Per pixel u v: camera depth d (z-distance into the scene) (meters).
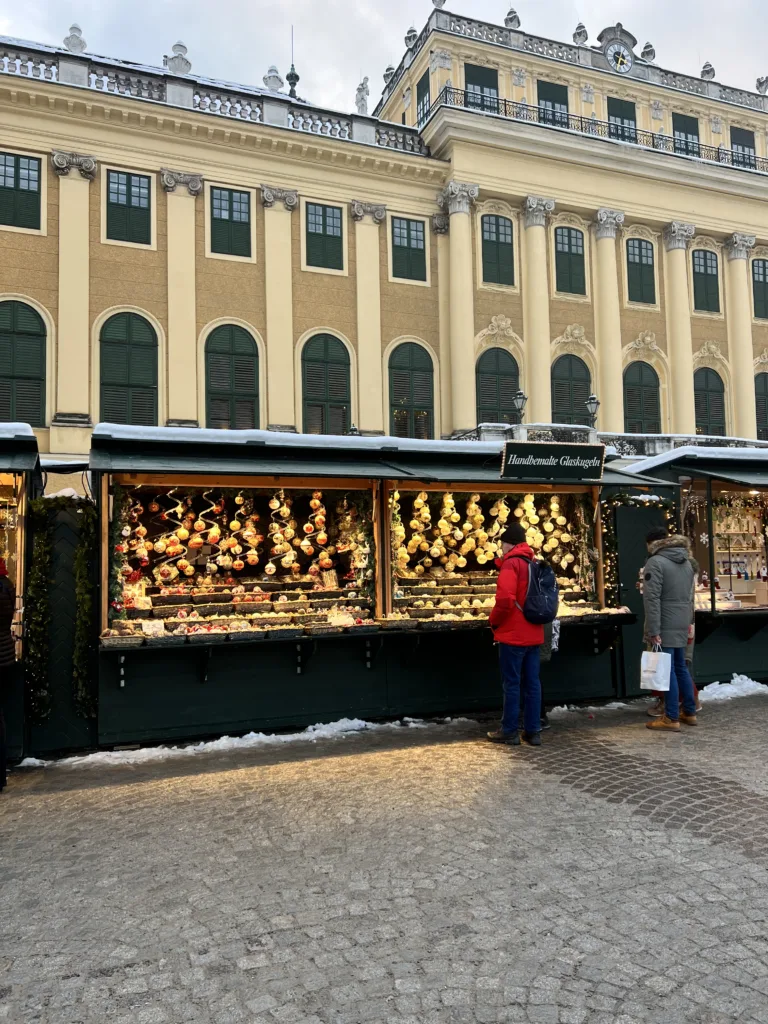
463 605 8.34
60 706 6.81
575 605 8.62
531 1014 2.89
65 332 20.28
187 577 8.09
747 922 3.58
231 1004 2.99
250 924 3.62
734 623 9.44
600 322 26.08
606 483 8.20
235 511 8.27
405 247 24.55
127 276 21.11
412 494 8.55
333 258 23.64
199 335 21.83
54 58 20.67
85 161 20.67
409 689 7.90
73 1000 3.04
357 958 3.30
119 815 5.14
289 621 7.55
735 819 4.91
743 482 8.68
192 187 21.80
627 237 26.91
